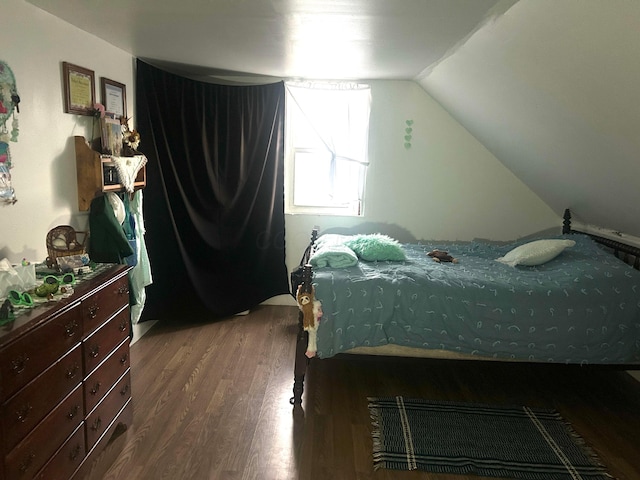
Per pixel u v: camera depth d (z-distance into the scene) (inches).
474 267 122.8
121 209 105.6
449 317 101.6
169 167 137.0
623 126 84.4
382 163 162.9
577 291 103.3
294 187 168.1
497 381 118.2
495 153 155.6
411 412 101.9
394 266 117.4
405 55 115.8
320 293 101.4
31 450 59.9
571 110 93.4
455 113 153.3
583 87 83.4
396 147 161.8
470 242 166.4
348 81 158.6
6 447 54.8
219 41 106.4
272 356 127.6
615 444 92.7
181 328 146.5
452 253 141.9
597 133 93.4
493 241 165.6
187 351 129.4
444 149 161.0
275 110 154.6
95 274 81.3
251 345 134.6
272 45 109.3
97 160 96.4
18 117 79.1
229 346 133.5
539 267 121.4
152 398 104.2
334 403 105.3
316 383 114.3
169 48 115.1
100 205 97.6
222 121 148.8
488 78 108.5
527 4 72.0
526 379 119.4
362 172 166.4
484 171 161.5
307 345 101.0
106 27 96.0
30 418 59.6
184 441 89.0
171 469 81.2
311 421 97.4
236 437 91.0
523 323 101.0
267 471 81.7
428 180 163.2
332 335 100.9
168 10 82.9
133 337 132.4
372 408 103.2
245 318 156.8
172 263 141.5
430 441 91.4
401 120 160.1
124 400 90.3
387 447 89.0
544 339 100.9
